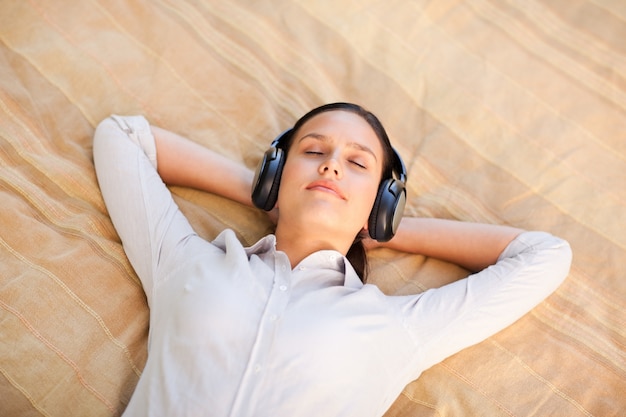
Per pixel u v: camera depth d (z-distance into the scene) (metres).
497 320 1.49
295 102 1.99
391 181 1.51
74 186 1.62
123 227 1.52
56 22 1.95
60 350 1.35
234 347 1.25
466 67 2.17
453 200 1.85
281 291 1.34
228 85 1.97
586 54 2.25
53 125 1.75
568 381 1.50
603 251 1.76
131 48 1.96
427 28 2.26
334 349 1.28
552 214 1.84
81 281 1.45
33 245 1.47
